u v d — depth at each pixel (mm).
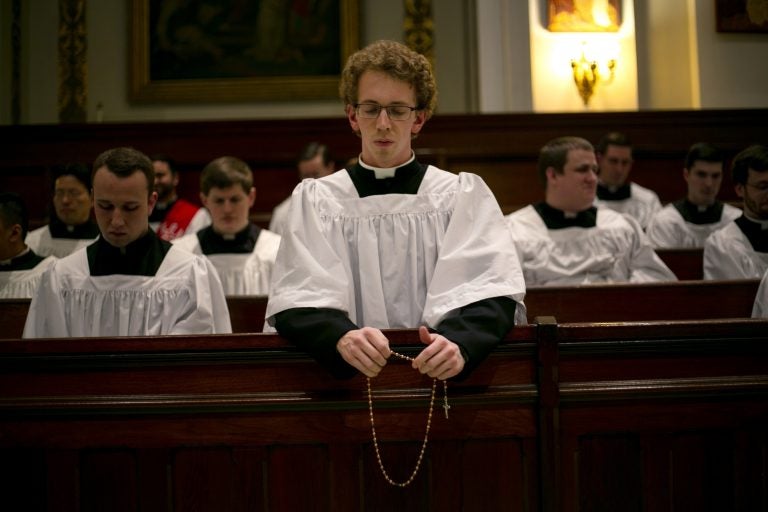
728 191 6309
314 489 2279
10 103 8227
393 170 2377
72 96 8602
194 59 8672
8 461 2281
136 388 2277
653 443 2330
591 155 4133
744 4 6543
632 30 6730
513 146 6605
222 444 2281
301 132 6684
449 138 6609
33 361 2271
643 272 4191
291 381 2277
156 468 2279
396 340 2215
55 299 2885
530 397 2270
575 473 2312
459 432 2281
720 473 2338
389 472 2279
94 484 2277
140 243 2957
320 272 2189
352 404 2256
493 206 2350
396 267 2312
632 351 2324
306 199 2336
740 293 3414
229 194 4289
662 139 6516
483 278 2205
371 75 2270
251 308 3396
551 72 6840
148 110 8664
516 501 2285
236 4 8703
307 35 8695
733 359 2355
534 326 2279
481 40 7168
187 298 2936
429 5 8617
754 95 6562
